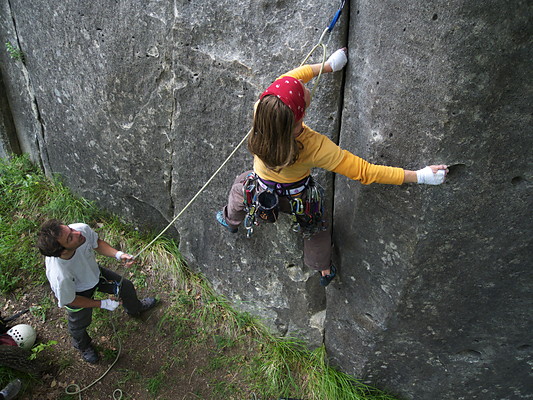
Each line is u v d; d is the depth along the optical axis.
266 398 3.18
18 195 4.39
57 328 3.48
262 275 3.33
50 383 3.15
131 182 3.82
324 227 2.37
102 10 3.12
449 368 2.86
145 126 3.39
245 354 3.41
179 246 3.80
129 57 3.17
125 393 3.16
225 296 3.68
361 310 2.82
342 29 2.20
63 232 2.45
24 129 4.62
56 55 3.64
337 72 2.31
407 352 2.85
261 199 2.15
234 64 2.64
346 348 3.13
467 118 1.81
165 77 3.07
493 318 2.49
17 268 3.84
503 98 1.74
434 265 2.28
